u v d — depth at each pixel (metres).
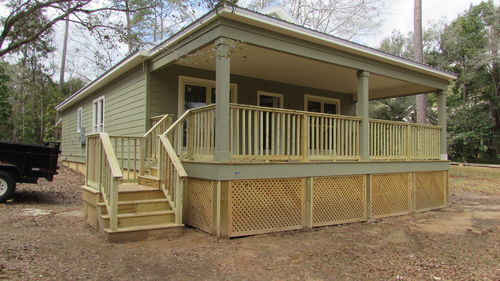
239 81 9.85
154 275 4.07
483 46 27.77
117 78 10.34
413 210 9.17
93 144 6.54
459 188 15.42
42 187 10.88
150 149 7.82
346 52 7.85
